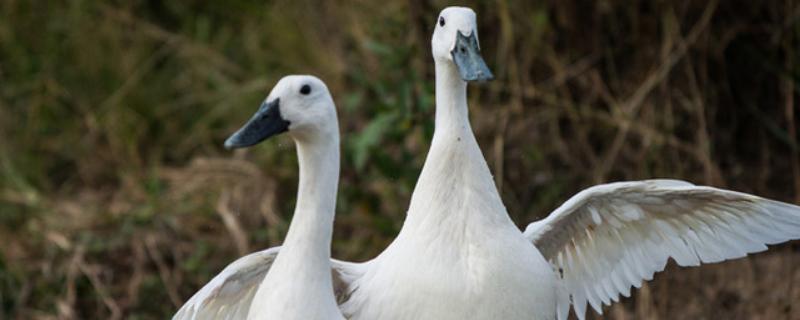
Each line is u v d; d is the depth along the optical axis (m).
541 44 12.34
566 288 8.55
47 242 12.35
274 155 12.87
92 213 12.77
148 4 14.79
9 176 13.32
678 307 11.50
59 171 13.79
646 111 12.05
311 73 13.72
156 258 12.08
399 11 12.96
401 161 11.88
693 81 11.95
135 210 12.73
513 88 12.27
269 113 7.34
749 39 12.16
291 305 7.39
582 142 12.20
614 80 12.25
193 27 14.65
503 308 7.57
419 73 12.35
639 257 8.77
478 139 12.23
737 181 12.13
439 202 7.67
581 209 8.51
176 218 12.50
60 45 14.41
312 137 7.42
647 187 8.17
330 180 7.48
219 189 12.80
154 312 11.79
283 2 14.30
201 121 13.94
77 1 14.53
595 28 12.27
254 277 8.12
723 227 8.52
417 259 7.62
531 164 12.19
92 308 11.89
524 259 7.64
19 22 14.49
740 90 12.24
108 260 12.20
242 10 14.64
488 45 12.53
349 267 8.20
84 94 14.20
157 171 13.38
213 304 8.19
